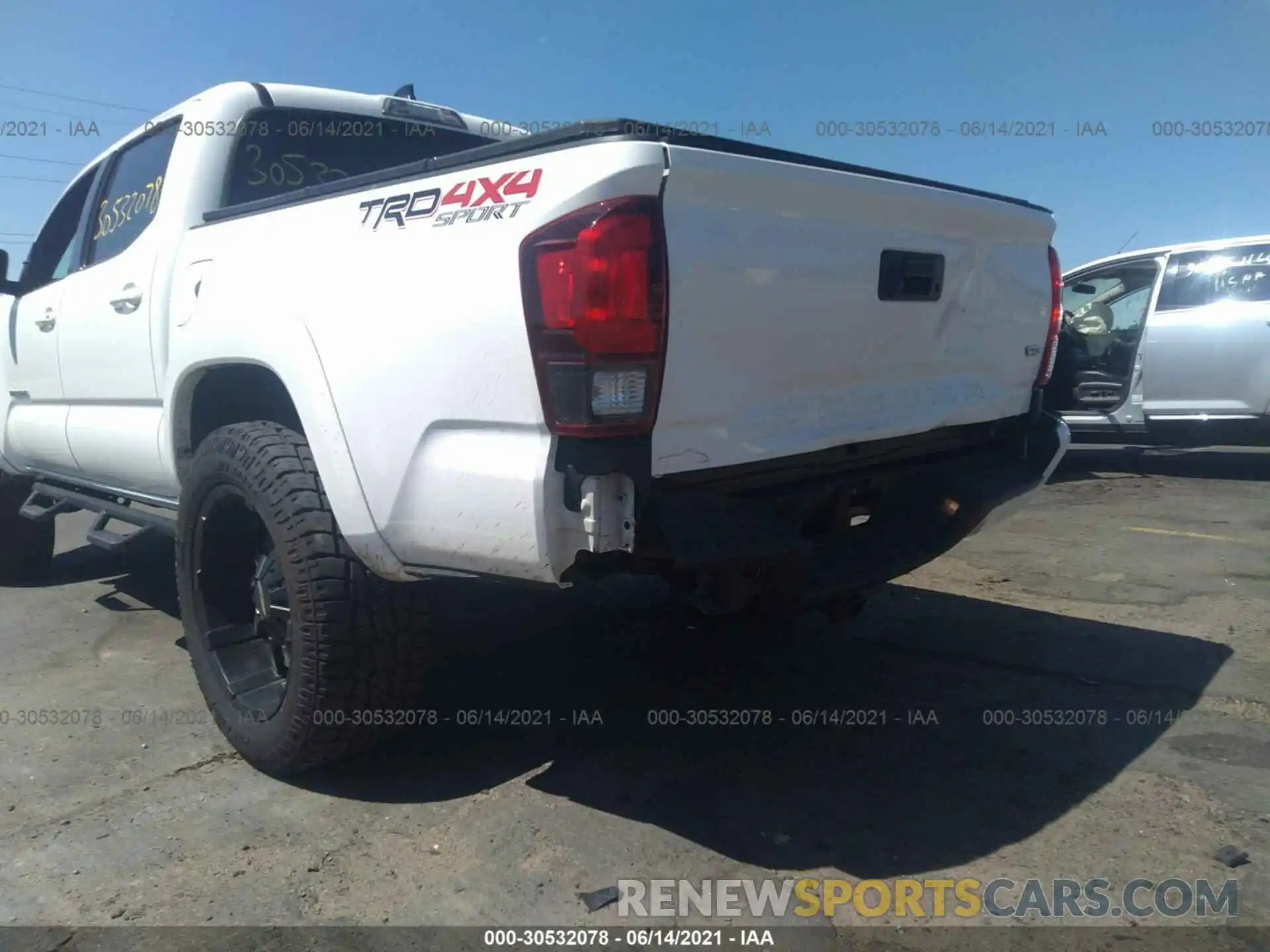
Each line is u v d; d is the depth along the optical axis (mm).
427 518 2408
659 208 2209
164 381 3430
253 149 3684
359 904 2346
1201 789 2840
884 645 4062
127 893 2396
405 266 2457
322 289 2682
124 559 5957
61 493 4680
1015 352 3428
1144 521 6504
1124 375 8570
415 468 2418
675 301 2246
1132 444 8547
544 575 2234
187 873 2480
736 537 2311
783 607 2793
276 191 3754
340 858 2539
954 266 3061
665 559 2379
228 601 3186
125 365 3715
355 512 2545
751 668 3822
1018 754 3072
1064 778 2916
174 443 3393
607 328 2121
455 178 2416
